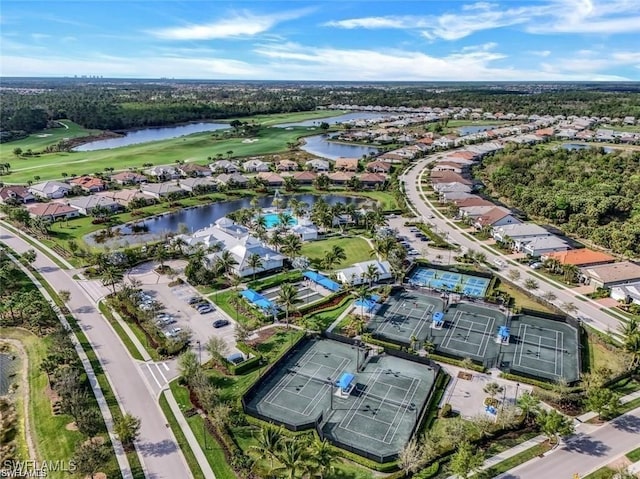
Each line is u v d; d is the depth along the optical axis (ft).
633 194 639.35
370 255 492.13
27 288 407.44
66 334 315.58
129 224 599.98
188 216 642.22
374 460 224.94
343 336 337.52
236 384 286.05
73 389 259.60
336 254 448.65
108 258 444.14
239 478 215.10
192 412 259.80
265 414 262.26
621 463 224.53
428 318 368.89
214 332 343.46
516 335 345.10
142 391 277.23
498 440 240.73
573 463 224.94
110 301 380.99
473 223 592.60
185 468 221.66
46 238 537.65
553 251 482.28
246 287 413.39
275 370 302.25
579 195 636.89
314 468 201.57
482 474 218.38
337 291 406.21
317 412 264.52
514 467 222.69
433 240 538.47
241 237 492.95
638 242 491.31
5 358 314.35
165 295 400.06
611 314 373.81
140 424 248.73
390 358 317.63
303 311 372.99
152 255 483.10
